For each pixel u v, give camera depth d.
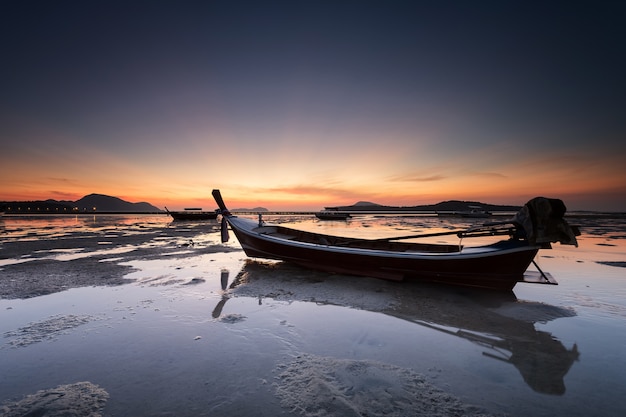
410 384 3.66
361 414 3.08
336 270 9.23
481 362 4.25
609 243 17.80
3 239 18.92
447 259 7.53
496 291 7.45
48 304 6.53
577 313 6.19
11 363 4.14
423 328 5.41
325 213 57.25
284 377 3.79
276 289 7.78
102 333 5.09
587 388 3.65
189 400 3.35
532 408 3.26
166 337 4.95
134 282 8.38
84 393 3.46
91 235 22.02
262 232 11.45
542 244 6.58
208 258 12.24
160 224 38.81
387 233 24.70
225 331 5.20
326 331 5.25
